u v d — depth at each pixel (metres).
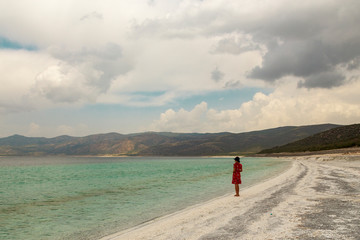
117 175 46.09
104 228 10.80
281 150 163.62
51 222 12.37
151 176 41.78
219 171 52.09
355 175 23.55
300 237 7.05
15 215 14.16
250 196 15.30
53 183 33.56
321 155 75.38
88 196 21.12
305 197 13.48
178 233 8.44
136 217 12.63
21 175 50.03
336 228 7.72
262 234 7.55
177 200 17.30
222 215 10.56
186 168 67.81
